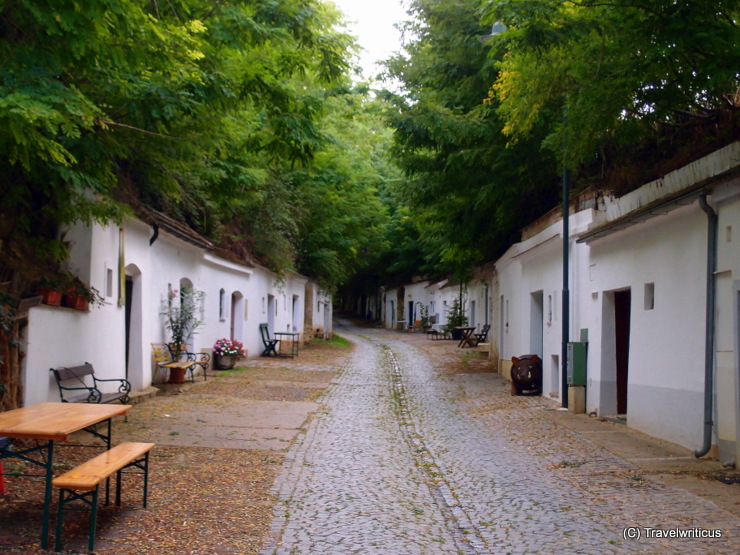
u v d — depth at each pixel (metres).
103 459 5.84
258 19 9.65
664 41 7.28
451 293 40.03
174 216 17.02
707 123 9.41
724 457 7.79
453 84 16.72
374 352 28.78
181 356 16.20
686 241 8.68
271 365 21.25
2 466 6.91
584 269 12.41
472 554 5.40
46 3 6.21
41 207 9.98
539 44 8.19
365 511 6.55
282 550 5.40
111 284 12.00
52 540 5.37
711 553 5.08
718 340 7.88
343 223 32.31
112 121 8.20
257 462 8.42
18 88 6.05
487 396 15.15
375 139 31.97
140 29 7.26
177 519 6.08
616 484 7.14
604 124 8.41
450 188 17.81
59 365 9.95
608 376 11.60
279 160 11.53
